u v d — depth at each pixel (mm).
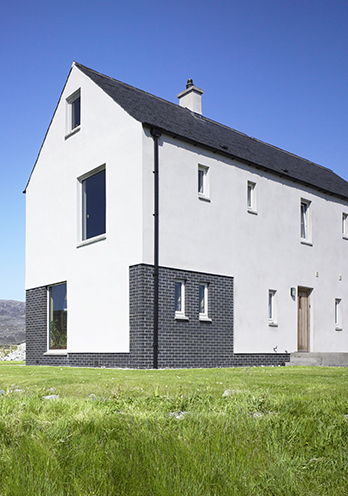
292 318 14344
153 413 3807
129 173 11039
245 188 13281
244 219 13117
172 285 10914
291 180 14906
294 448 2998
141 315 10297
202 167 12242
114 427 3291
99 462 2625
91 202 12633
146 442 2877
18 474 2416
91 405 4172
